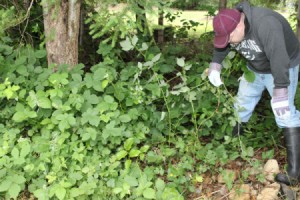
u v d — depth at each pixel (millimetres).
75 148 3166
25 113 3289
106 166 3203
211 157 3324
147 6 2848
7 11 3266
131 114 3473
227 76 3861
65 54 3875
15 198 2797
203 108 3500
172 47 5156
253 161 3451
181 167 3244
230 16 2734
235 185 3242
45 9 3367
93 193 2959
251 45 2887
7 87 3531
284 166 3398
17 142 3406
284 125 3146
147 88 3553
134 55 5391
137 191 2846
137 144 3633
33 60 3926
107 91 3660
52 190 2791
